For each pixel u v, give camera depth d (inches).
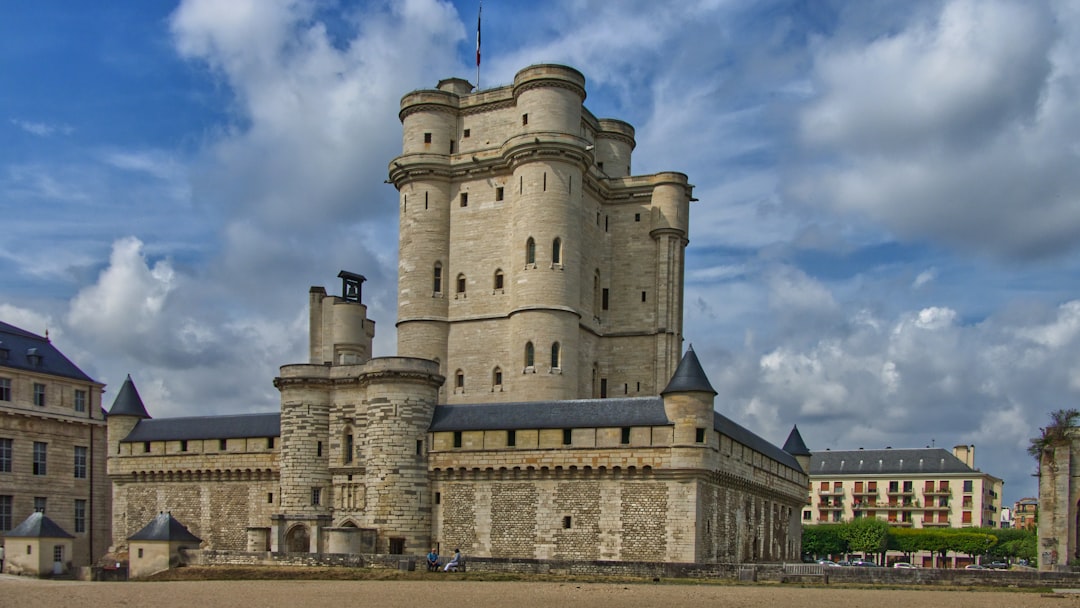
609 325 3408.0
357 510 2696.9
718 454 2456.9
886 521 5669.3
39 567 2583.7
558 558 2449.6
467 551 2546.8
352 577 2226.9
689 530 2333.9
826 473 6279.5
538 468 2492.6
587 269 3302.2
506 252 3223.4
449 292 3294.8
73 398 3629.4
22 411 3420.3
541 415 2556.6
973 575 2036.2
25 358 3550.7
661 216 3393.2
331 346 3105.3
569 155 3129.9
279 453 2832.2
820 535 5123.0
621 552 2390.5
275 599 1786.4
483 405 2672.2
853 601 1729.8
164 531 2504.9
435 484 2618.1
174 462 2987.2
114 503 3075.8
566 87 3193.9
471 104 3390.7
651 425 2401.6
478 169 3289.9
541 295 3061.0
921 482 6043.3
